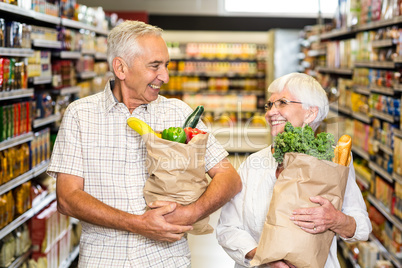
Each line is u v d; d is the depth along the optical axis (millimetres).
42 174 4586
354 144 5895
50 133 4984
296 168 2004
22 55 3680
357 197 2254
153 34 2154
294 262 2002
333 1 12297
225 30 12602
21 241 3873
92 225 2236
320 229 1992
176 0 12703
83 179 2246
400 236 4203
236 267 2389
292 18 12461
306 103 2242
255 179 2299
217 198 2133
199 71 13094
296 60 11695
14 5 3506
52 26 5145
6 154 3512
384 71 4773
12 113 3615
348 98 6203
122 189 2227
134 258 2197
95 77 6988
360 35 5785
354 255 4953
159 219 2010
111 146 2232
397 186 4254
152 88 2189
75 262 5043
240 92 13273
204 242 5504
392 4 4531
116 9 12453
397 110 4383
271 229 2000
